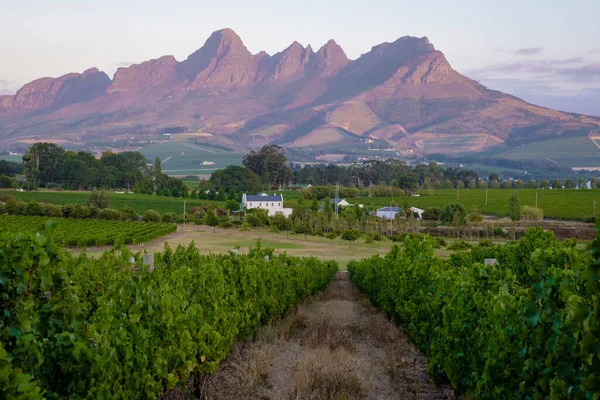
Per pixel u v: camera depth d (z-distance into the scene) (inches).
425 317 448.5
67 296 204.4
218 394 336.8
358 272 1126.4
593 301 162.7
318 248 2236.7
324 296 1046.4
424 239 669.3
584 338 161.3
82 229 2176.4
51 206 2832.2
